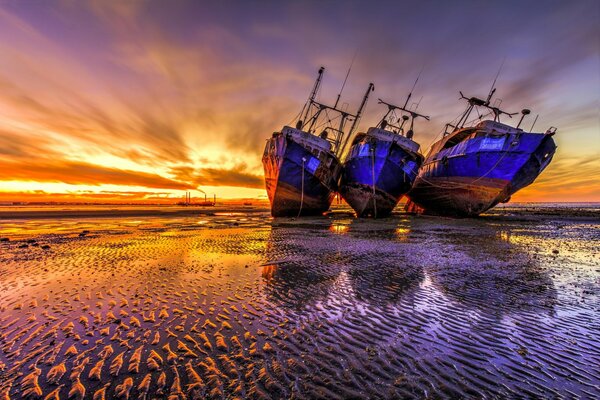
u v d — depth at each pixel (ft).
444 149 98.63
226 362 12.59
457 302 20.24
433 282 25.07
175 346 13.94
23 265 30.66
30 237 53.93
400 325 16.49
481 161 82.89
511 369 12.17
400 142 87.92
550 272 28.43
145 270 28.60
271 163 93.86
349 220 95.55
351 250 40.22
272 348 13.84
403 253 38.09
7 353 13.23
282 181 88.33
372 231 64.34
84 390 10.66
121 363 12.46
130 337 14.84
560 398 10.37
